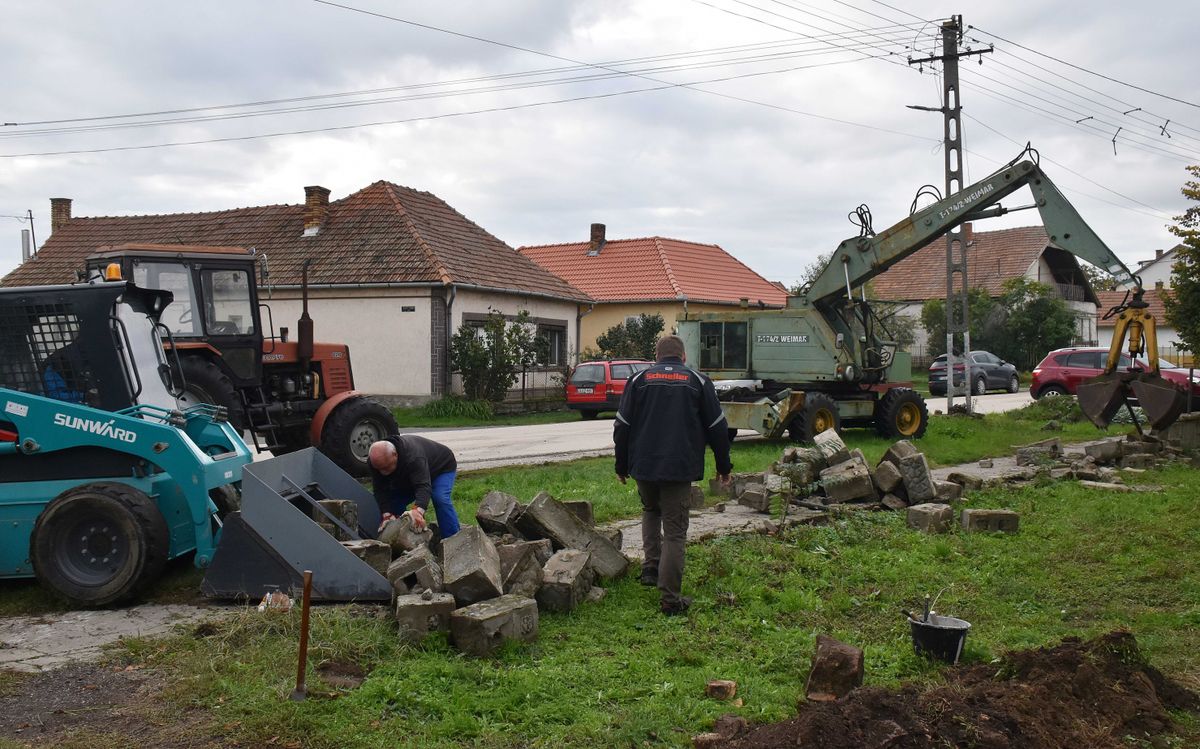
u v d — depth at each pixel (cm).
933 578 709
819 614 613
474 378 2561
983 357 3819
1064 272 5572
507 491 1073
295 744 403
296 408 1216
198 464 657
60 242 3166
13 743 404
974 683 456
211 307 1134
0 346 685
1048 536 862
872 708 398
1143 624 594
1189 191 2045
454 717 428
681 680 481
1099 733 402
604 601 636
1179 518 918
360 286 2555
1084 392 1444
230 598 631
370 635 525
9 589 681
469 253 2855
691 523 901
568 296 3114
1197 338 2039
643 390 627
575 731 417
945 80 2217
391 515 712
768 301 3953
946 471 1334
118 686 476
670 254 3906
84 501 631
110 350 690
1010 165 1595
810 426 1630
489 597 558
